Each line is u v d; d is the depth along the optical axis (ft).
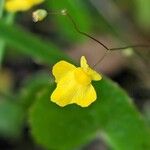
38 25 0.72
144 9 0.66
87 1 0.63
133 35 0.66
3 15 0.57
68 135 0.52
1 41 0.54
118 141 0.51
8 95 0.62
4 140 0.67
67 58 0.52
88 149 0.65
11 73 0.71
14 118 0.64
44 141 0.53
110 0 0.66
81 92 0.41
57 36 0.71
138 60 0.60
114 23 0.65
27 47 0.52
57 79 0.41
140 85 0.64
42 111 0.51
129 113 0.49
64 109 0.50
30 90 0.57
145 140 0.50
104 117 0.50
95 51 0.68
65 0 0.56
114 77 0.68
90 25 0.63
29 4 0.50
